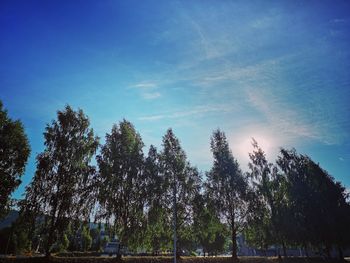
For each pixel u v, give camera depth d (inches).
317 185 1766.7
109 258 1277.1
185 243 1665.8
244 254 2977.4
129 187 1409.9
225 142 1855.3
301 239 1654.8
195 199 1502.2
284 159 1875.0
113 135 1524.4
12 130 1360.7
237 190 1664.6
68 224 1250.6
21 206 1227.9
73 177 1349.7
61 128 1430.9
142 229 1393.9
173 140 1640.0
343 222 1654.8
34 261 1128.8
